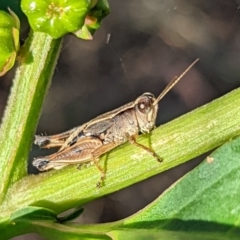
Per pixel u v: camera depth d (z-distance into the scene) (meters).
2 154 0.13
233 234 0.13
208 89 0.32
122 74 0.33
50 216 0.13
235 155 0.13
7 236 0.13
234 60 0.33
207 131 0.13
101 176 0.13
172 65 0.33
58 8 0.12
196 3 0.34
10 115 0.13
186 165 0.29
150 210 0.13
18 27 0.13
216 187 0.13
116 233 0.13
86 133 0.15
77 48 0.33
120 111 0.15
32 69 0.13
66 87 0.32
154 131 0.13
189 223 0.13
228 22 0.34
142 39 0.34
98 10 0.13
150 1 0.34
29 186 0.13
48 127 0.31
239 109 0.13
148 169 0.13
